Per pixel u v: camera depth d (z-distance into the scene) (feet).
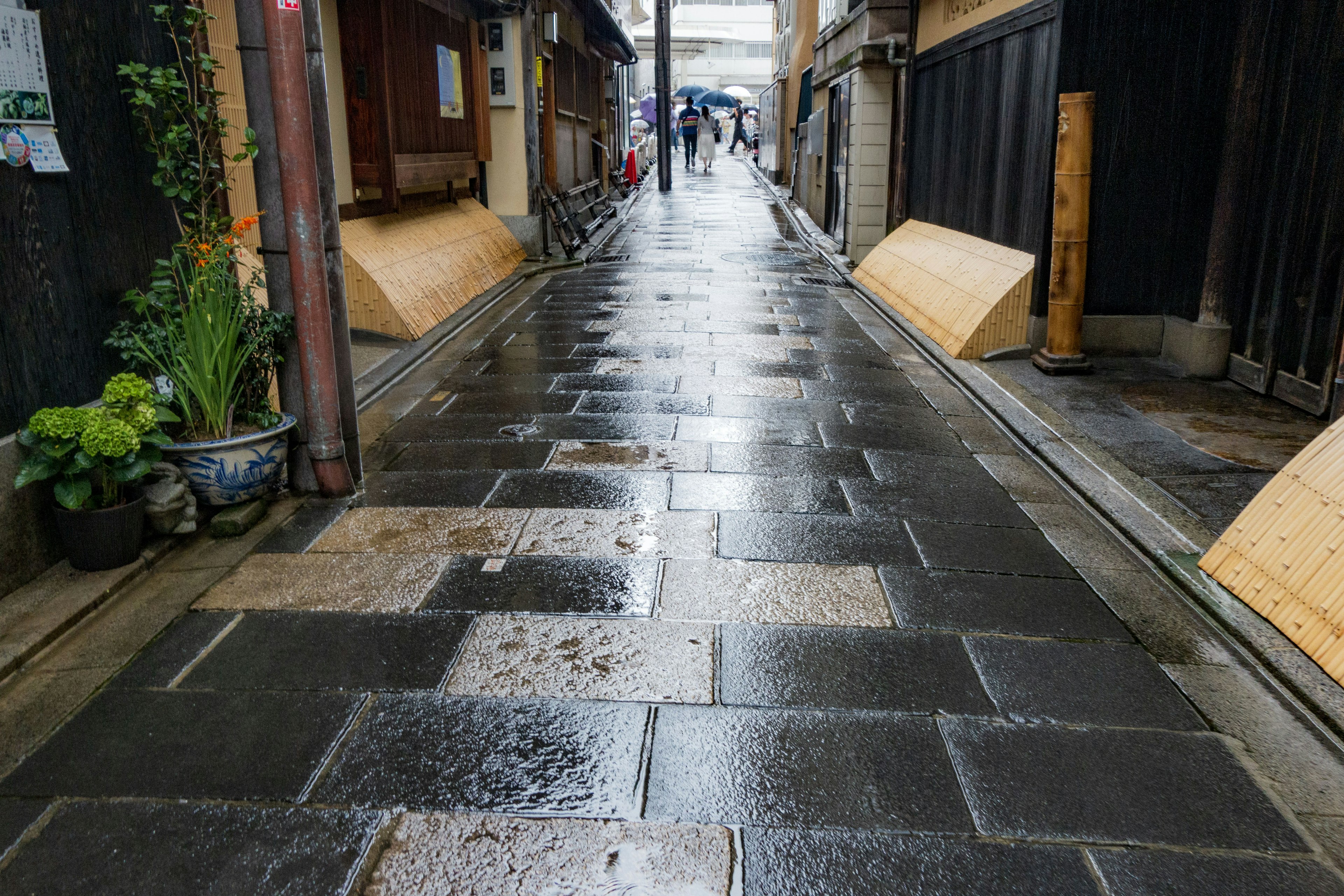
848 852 8.14
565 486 16.56
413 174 32.32
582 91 70.95
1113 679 10.79
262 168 14.82
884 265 36.83
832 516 15.31
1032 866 8.00
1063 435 18.84
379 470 17.51
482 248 38.81
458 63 38.04
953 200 32.86
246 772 9.12
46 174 12.59
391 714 10.03
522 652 11.22
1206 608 12.17
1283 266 20.51
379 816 8.55
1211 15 22.18
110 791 8.86
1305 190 19.80
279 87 14.28
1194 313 23.50
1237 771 9.25
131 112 14.39
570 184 64.13
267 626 11.82
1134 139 23.11
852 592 12.75
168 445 13.66
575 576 13.17
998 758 9.39
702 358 26.25
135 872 7.89
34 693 10.40
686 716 10.02
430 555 13.80
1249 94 21.16
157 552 13.52
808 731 9.78
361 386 22.59
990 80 28.35
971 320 25.72
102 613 12.13
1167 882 7.84
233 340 14.40
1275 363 20.98
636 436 19.36
